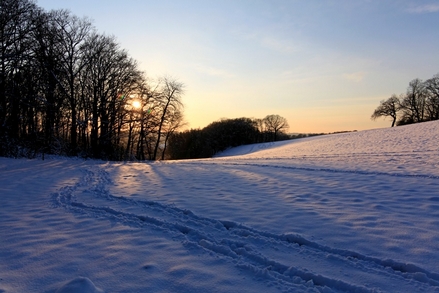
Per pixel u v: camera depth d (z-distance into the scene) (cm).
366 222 567
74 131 2628
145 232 548
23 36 1986
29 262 429
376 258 419
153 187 974
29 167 1580
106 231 555
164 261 428
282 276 384
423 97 5922
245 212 655
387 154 1705
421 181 933
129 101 2970
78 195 860
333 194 808
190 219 615
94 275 389
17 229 568
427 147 1831
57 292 332
